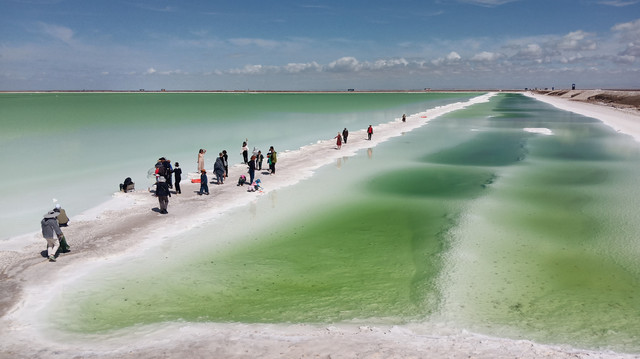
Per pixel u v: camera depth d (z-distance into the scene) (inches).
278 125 2367.1
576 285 441.4
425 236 589.6
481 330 357.7
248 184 915.4
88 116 3038.9
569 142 1533.0
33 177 990.4
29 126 2220.7
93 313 387.9
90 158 1247.5
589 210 700.7
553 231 602.9
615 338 344.2
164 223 644.1
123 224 638.5
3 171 1056.8
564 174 992.9
